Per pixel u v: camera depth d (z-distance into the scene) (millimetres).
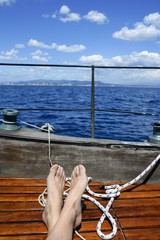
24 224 1730
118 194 2074
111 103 18328
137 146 2332
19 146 2322
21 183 2270
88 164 2344
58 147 2312
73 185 1776
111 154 2344
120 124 9180
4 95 27422
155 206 2004
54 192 1702
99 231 1659
